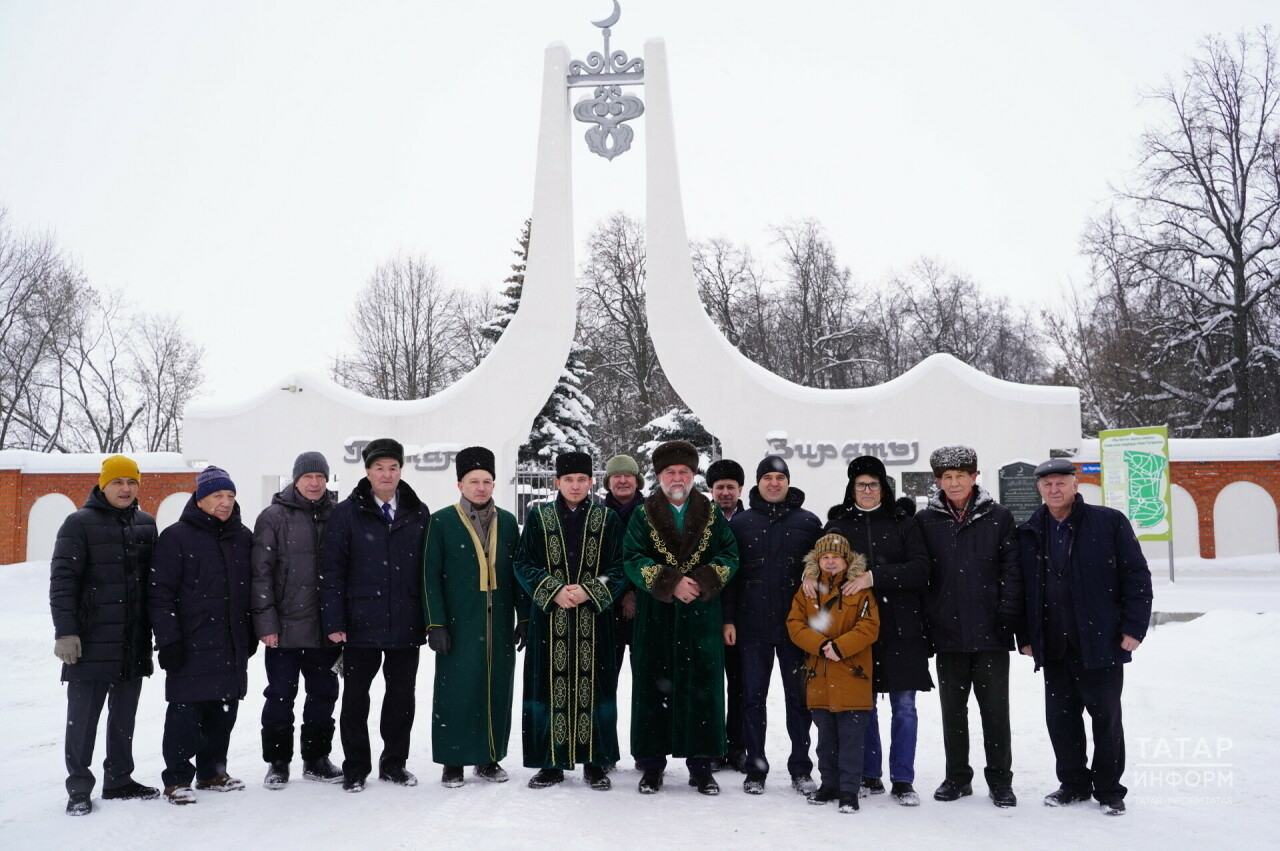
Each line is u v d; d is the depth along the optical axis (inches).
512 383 645.3
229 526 236.7
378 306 1694.1
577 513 244.5
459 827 187.9
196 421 685.3
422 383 1676.9
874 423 625.3
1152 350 1188.5
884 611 220.1
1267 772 234.5
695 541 229.6
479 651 237.6
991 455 618.8
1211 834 186.7
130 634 223.6
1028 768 249.1
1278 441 748.6
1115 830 190.1
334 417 668.1
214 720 233.8
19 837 193.6
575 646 233.0
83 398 1520.7
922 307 1782.7
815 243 1624.0
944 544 220.8
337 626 230.8
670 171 634.8
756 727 228.1
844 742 208.5
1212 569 711.1
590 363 1402.6
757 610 233.3
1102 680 207.5
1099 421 1417.3
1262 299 1127.6
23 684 388.5
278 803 216.5
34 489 815.7
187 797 217.3
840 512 231.5
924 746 279.4
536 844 177.6
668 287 636.7
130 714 228.2
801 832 187.9
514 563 241.8
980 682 217.3
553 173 643.5
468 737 233.1
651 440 920.9
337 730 320.8
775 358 1609.3
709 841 181.2
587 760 228.1
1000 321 1812.3
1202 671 359.9
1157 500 637.3
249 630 240.5
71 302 1451.8
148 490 770.8
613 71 640.4
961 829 190.9
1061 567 213.8
